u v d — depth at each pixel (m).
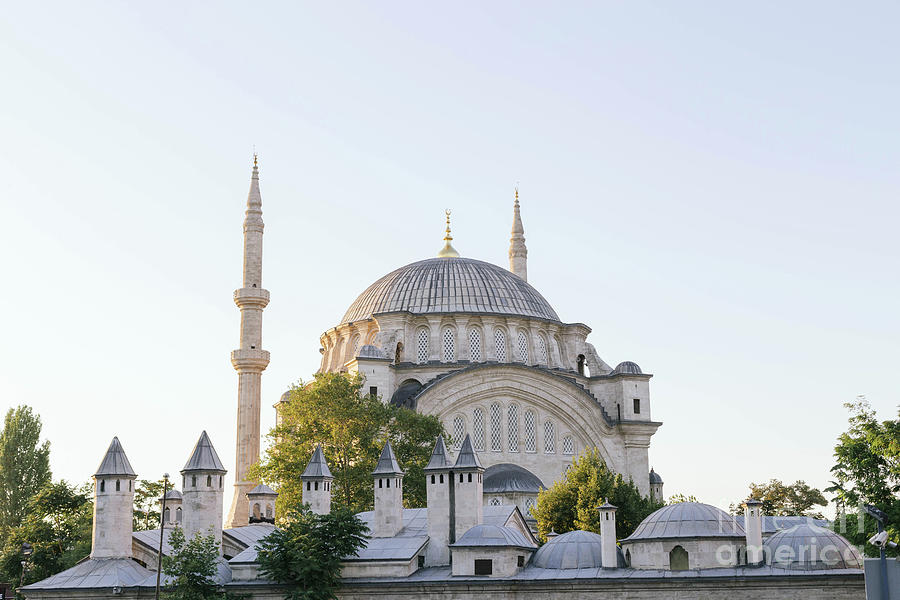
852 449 62.34
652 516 62.81
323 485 67.50
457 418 105.31
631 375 112.69
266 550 63.41
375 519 68.06
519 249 141.62
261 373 116.75
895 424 61.12
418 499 85.94
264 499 87.19
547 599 59.78
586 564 62.50
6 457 115.69
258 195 122.19
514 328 112.88
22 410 118.38
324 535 62.75
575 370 116.12
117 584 64.50
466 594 60.78
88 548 84.75
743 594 57.56
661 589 58.47
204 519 66.56
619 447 110.25
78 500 91.62
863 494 61.62
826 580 56.62
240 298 117.88
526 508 98.62
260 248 120.75
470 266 118.31
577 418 109.44
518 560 62.81
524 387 107.94
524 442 107.00
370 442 88.00
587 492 87.31
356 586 62.38
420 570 64.12
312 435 89.38
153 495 102.62
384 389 103.94
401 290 116.25
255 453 113.94
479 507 66.00
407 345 110.12
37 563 86.75
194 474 66.94
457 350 110.00
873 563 37.81
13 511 114.06
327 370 118.38
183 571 61.44
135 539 68.94
